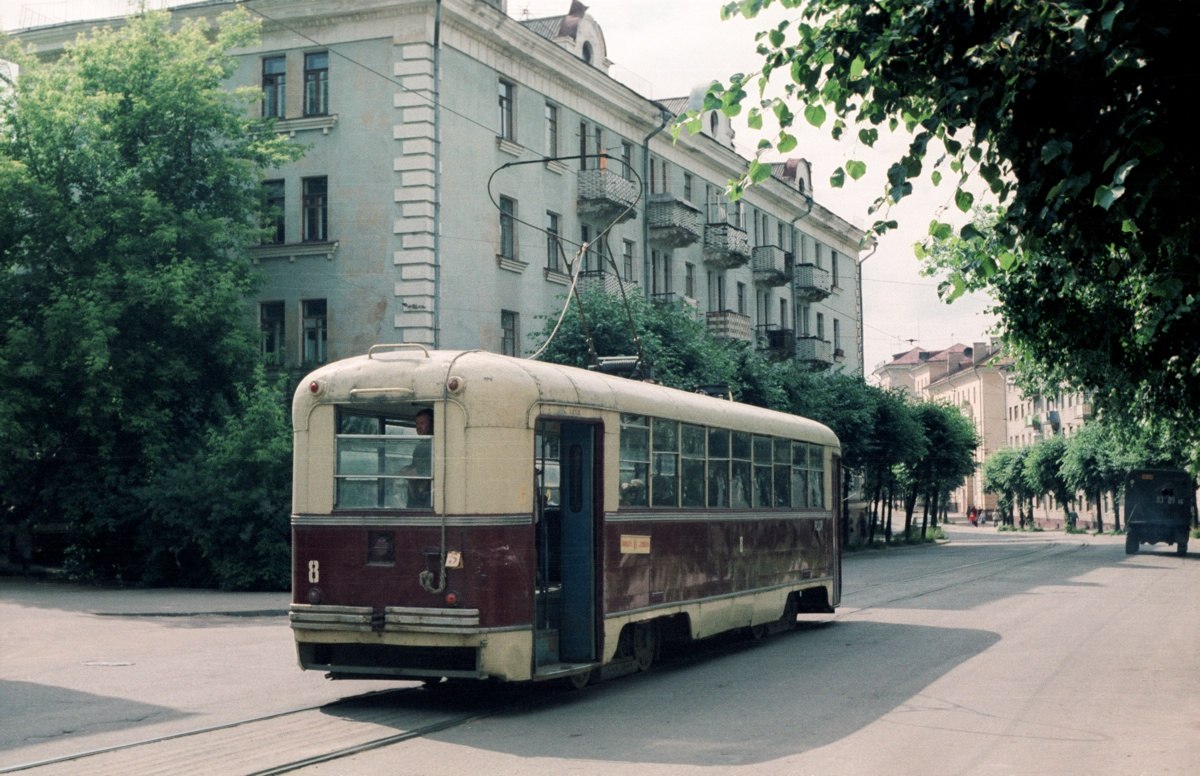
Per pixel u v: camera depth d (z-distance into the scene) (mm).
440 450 10359
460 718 9883
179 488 24766
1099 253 6152
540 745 8781
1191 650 14977
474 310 30656
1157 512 43094
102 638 16516
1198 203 5641
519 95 32844
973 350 118250
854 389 46000
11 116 27656
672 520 13047
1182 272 5930
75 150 27234
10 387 26016
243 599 22688
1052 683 12156
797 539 17141
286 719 9836
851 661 13977
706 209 44594
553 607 11328
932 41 6344
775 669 13273
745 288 48812
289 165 30391
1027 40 5875
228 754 8305
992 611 20609
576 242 35531
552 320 31328
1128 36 5586
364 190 29656
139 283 25875
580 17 36312
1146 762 8312
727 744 8852
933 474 61500
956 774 7887
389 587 10359
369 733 9164
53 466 27406
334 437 10758
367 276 29562
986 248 7418
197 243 27359
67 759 8125
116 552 27203
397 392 10539
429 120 29312
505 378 10461
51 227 26766
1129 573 31688
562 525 11570
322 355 29953
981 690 11688
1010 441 108938
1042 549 49969
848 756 8430
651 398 12750
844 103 6812
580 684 11469
